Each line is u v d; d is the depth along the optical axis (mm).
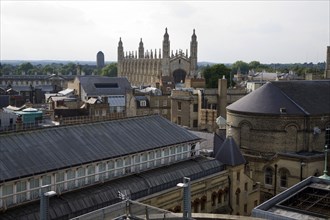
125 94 148250
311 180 48719
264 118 73812
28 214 38562
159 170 53125
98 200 43438
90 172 46500
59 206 40375
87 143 49094
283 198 44156
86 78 163500
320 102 77688
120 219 29984
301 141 73500
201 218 36375
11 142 44250
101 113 118938
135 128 56500
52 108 116125
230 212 58875
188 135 59969
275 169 71250
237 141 77812
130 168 50688
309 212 39938
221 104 123312
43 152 44562
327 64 128875
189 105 121062
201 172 55812
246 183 62594
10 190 39750
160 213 32344
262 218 39219
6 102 137000
